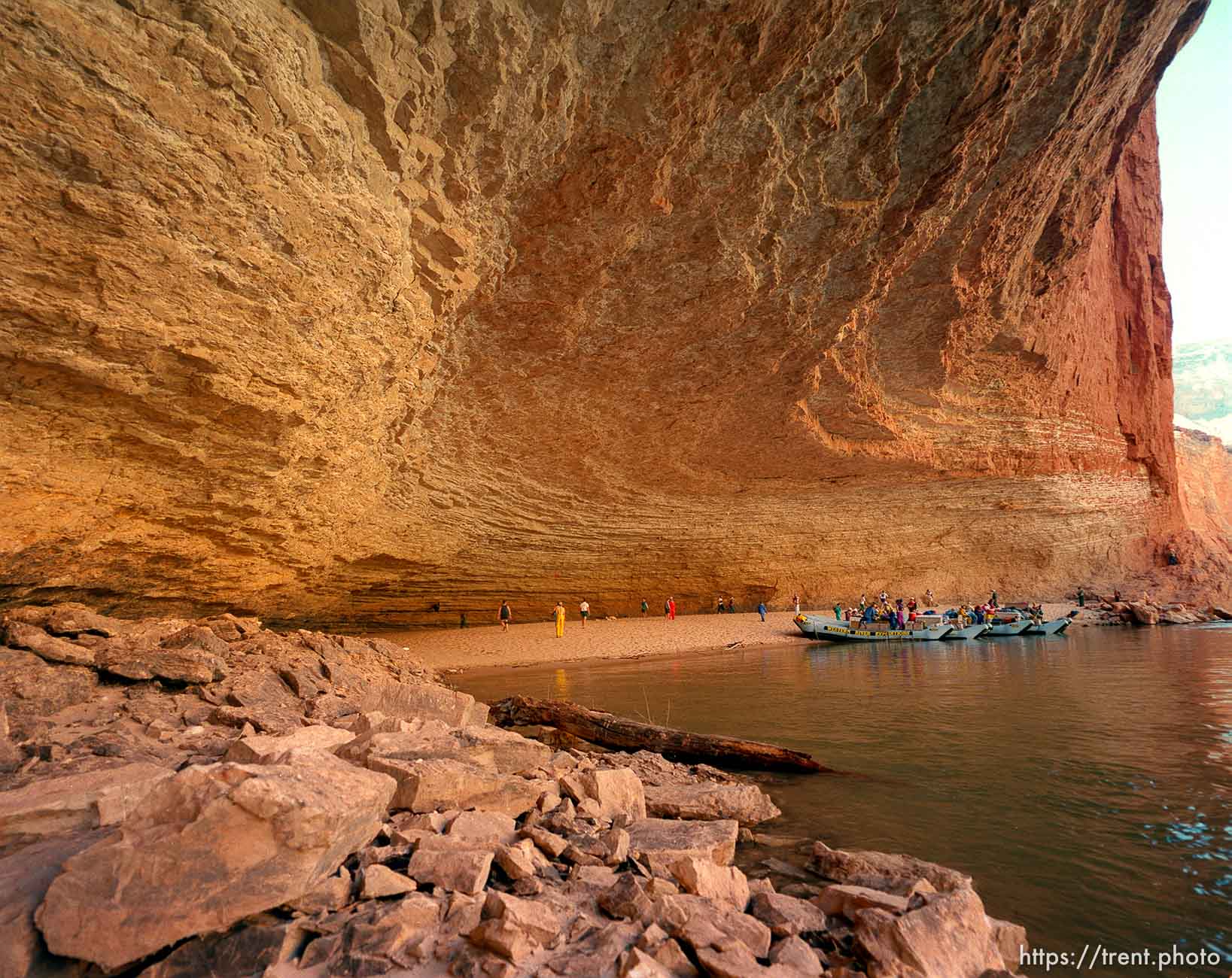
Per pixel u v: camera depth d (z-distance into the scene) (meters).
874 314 22.56
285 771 2.98
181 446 8.83
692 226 14.44
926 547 34.47
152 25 5.97
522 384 17.47
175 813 2.65
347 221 8.77
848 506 31.88
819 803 5.83
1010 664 16.70
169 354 7.76
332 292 9.14
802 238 16.47
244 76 6.77
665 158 12.36
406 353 11.92
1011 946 3.19
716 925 2.95
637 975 2.40
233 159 7.03
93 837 3.13
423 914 2.80
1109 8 17.78
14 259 6.20
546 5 9.09
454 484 19.02
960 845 4.77
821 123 13.46
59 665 5.80
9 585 8.23
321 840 2.76
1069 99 19.44
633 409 20.91
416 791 3.91
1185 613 32.34
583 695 12.52
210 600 11.86
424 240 10.96
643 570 29.00
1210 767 6.65
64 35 5.48
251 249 7.77
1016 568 36.53
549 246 13.34
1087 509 37.59
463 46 8.88
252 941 2.55
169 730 5.11
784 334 19.66
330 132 8.02
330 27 7.59
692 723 9.56
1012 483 34.28
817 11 11.09
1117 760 7.03
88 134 5.95
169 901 2.47
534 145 10.95
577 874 3.47
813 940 3.08
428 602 22.94
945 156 16.84
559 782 4.87
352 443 12.02
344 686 8.04
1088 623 31.95
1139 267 42.56
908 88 14.24
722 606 31.31
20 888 2.62
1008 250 24.77
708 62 11.02
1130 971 3.12
